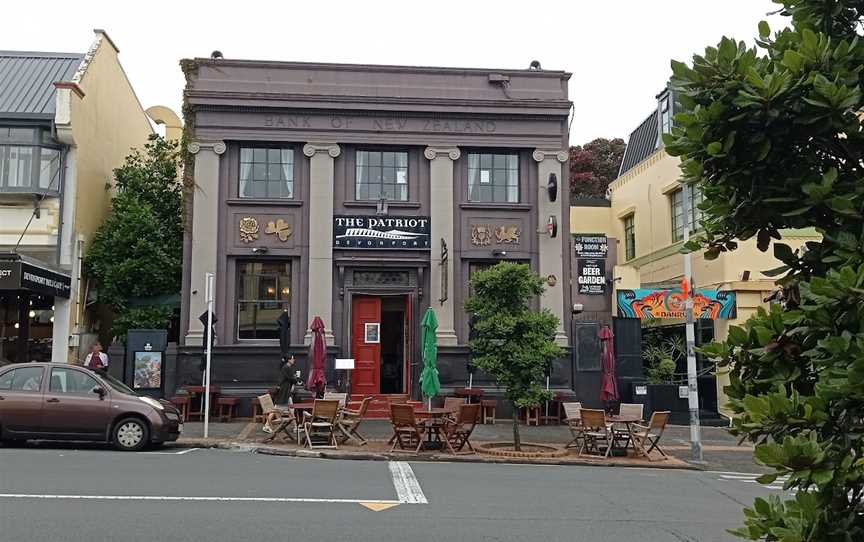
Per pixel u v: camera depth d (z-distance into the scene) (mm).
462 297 19422
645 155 26391
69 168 19266
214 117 19156
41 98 19672
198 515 8125
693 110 3021
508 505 9203
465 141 19703
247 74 19422
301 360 18688
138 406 13477
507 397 14438
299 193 19391
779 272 2971
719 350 2986
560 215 19875
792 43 2936
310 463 12305
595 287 20812
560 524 8297
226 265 18922
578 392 19047
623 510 9195
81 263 19469
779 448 2445
